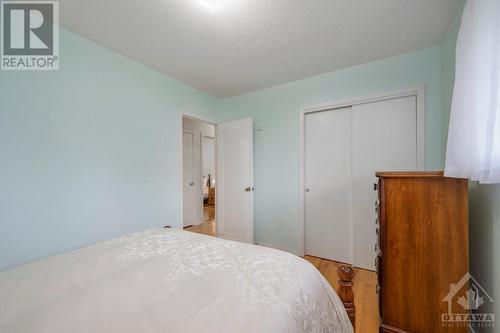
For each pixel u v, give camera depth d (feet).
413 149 6.85
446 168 3.77
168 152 8.30
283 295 2.53
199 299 2.46
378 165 7.34
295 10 4.91
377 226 4.96
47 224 5.10
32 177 4.88
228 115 10.82
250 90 9.89
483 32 2.96
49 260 3.54
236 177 10.09
